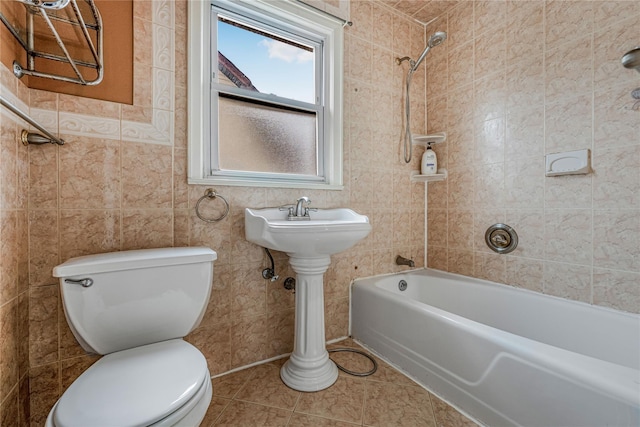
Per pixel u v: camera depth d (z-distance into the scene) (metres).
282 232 1.14
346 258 1.83
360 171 1.86
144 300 0.99
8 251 0.89
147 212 1.23
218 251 1.40
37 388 1.05
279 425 1.12
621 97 1.26
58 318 1.09
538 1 1.54
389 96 1.99
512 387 1.01
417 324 1.41
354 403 1.24
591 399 0.80
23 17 0.99
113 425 0.62
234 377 1.41
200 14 1.34
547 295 1.51
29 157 1.03
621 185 1.27
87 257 1.02
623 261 1.27
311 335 1.39
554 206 1.49
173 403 0.69
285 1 1.56
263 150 1.62
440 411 1.19
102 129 1.15
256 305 1.52
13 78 0.92
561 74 1.45
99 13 1.08
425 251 2.17
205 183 1.35
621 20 1.25
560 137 1.46
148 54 1.24
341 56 1.75
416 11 2.02
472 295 1.75
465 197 1.92
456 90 1.96
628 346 1.21
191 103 1.31
